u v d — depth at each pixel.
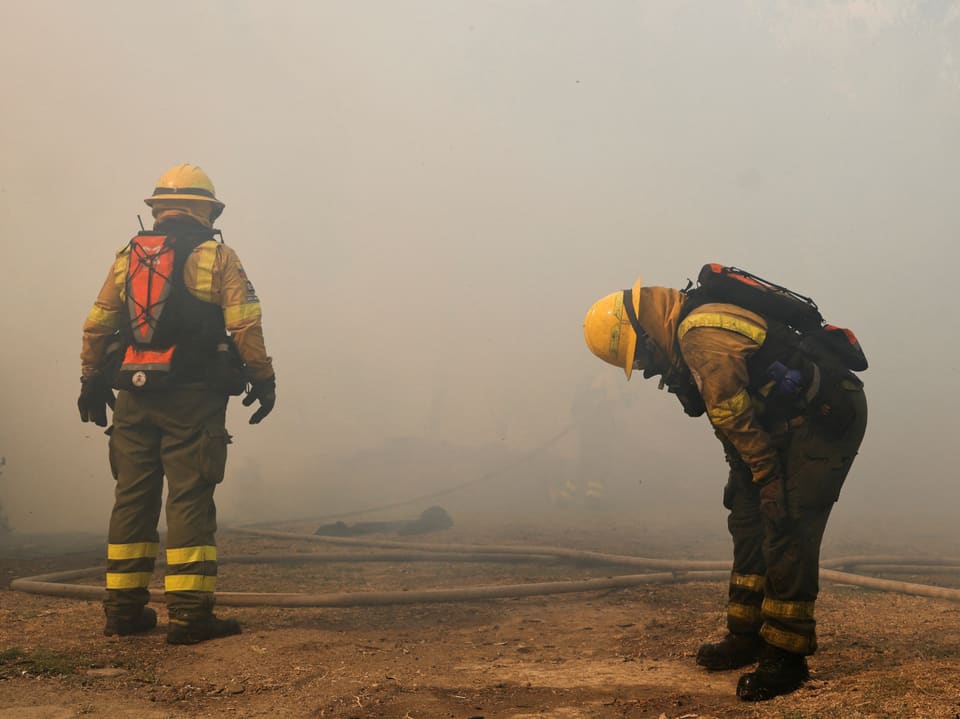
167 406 3.80
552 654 3.60
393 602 4.61
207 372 3.84
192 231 4.00
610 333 3.23
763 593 3.25
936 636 3.62
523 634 4.02
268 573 5.69
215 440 3.82
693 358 2.92
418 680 3.16
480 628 4.14
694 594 4.96
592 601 4.84
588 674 3.26
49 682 3.03
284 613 4.35
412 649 3.65
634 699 2.93
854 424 2.89
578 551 6.32
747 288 3.00
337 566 6.09
